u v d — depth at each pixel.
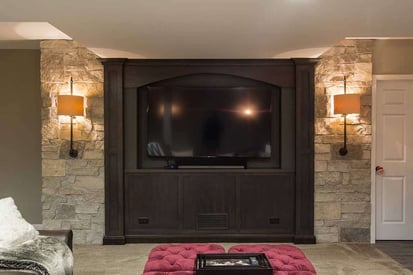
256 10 3.04
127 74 5.02
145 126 5.21
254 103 5.10
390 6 2.96
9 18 3.21
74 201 5.01
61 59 4.96
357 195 5.00
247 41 4.08
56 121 4.98
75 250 4.71
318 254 4.53
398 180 5.20
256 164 5.22
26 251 2.77
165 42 4.11
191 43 4.15
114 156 4.98
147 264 2.87
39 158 5.45
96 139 5.00
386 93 5.16
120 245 4.93
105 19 3.26
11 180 5.44
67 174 5.00
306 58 4.90
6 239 2.84
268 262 2.76
